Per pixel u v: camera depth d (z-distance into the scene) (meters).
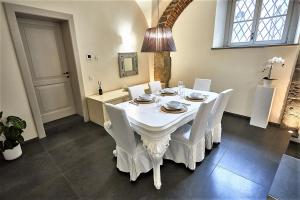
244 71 3.23
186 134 1.92
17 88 2.44
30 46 2.79
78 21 3.04
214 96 2.39
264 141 2.52
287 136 2.65
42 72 2.99
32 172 2.00
